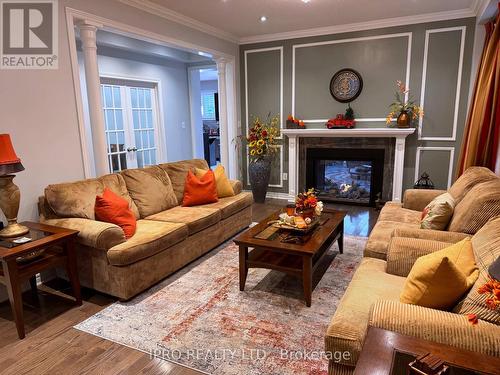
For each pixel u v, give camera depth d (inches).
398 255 80.4
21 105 108.5
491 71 132.6
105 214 106.9
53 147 118.0
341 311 64.4
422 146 188.5
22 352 80.5
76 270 99.4
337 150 207.8
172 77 259.3
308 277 94.8
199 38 187.8
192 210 140.3
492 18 155.0
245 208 163.3
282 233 108.3
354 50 194.2
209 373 72.8
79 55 191.5
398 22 180.9
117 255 96.6
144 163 247.0
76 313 96.4
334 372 60.6
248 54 223.5
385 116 193.6
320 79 205.6
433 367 37.8
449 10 167.9
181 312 95.5
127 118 230.7
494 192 82.9
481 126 136.6
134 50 216.7
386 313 53.6
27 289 110.6
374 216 184.4
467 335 48.8
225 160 227.1
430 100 183.0
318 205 116.4
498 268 44.9
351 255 132.3
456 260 61.8
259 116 228.4
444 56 176.7
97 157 136.0
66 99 121.0
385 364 42.3
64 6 117.6
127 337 85.1
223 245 145.1
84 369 74.8
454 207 98.5
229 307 97.5
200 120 288.8
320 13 169.6
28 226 103.2
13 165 89.8
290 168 217.9
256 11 165.2
